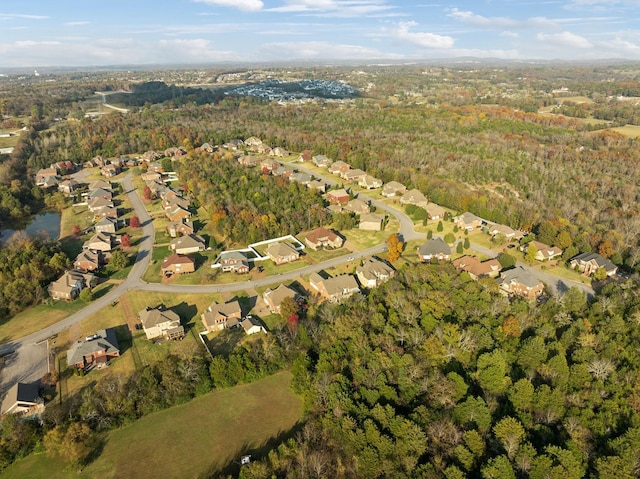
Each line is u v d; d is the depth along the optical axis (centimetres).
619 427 6869
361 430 6794
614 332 8994
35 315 10825
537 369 8069
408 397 7556
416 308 9625
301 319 10256
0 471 6962
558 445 6600
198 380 8394
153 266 13188
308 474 6600
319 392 7781
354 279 11775
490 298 10119
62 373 8894
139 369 8944
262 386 8638
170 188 19825
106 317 10725
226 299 11444
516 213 16162
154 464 7050
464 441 6625
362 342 8606
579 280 12444
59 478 6850
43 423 7481
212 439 7481
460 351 8331
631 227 14938
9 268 12025
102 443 7419
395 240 13475
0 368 9012
